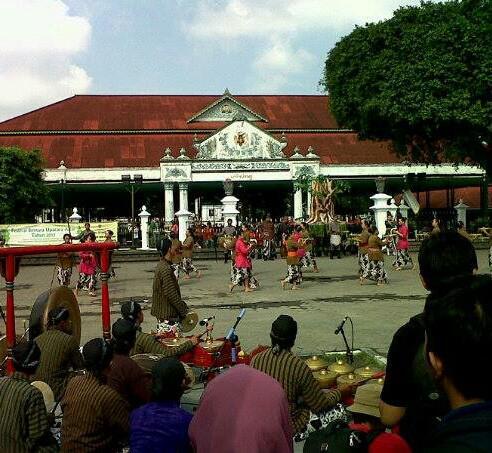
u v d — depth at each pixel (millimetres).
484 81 25703
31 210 40375
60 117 50469
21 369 4254
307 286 17562
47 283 20891
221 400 2551
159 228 37062
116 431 4352
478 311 1679
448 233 3107
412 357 2898
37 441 3906
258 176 44938
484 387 1642
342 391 5578
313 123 51625
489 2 26016
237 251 16625
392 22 29469
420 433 2863
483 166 30922
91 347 4383
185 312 8219
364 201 54812
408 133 30188
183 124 50438
